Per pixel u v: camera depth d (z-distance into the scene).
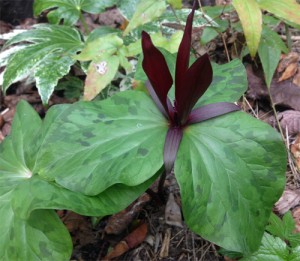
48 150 0.27
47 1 0.45
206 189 0.25
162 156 0.26
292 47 0.44
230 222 0.25
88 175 0.26
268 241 0.27
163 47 0.33
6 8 0.58
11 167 0.30
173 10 0.38
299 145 0.37
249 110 0.40
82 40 0.44
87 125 0.27
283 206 0.34
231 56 0.43
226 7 0.40
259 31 0.32
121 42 0.34
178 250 0.33
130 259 0.34
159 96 0.27
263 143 0.26
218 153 0.26
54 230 0.27
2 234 0.27
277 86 0.41
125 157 0.26
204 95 0.29
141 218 0.35
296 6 0.32
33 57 0.40
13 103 0.47
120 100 0.29
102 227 0.35
